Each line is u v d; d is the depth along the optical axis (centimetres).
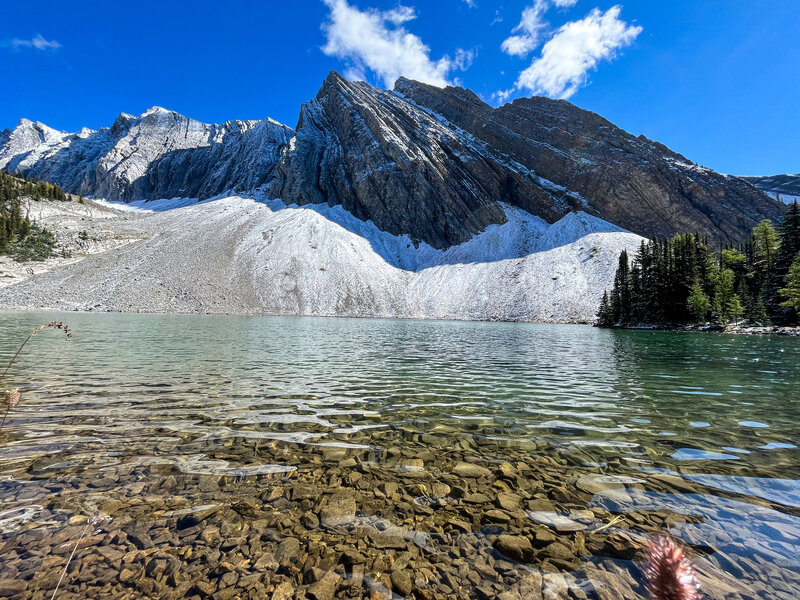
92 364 1639
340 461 659
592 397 1207
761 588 352
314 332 4206
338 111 19538
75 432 767
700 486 570
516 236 14025
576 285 10331
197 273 10400
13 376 1339
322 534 447
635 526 459
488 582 372
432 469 631
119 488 536
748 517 479
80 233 11388
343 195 16375
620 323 7656
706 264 7419
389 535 448
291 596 351
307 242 12750
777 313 6138
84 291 8906
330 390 1269
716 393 1284
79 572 369
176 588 356
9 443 693
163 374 1467
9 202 12688
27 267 9381
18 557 383
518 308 10219
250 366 1755
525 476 606
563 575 378
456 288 11681
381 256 13550
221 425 847
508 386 1388
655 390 1330
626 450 725
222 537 434
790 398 1210
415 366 1889
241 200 16688
